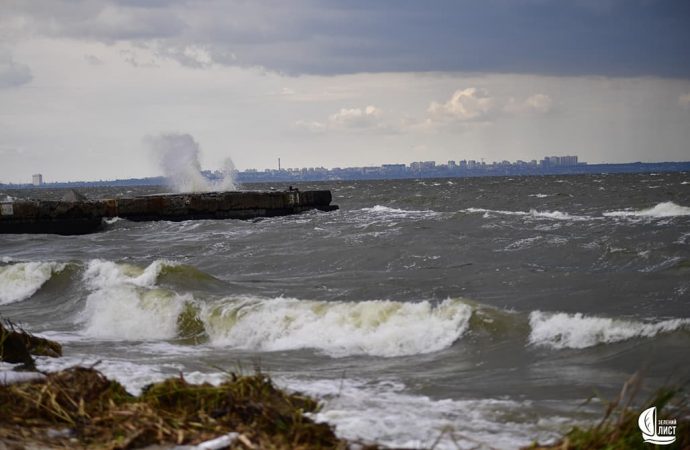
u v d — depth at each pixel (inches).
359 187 6766.7
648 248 1205.7
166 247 1526.8
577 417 410.0
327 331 703.1
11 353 456.1
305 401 391.5
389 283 1002.7
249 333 729.0
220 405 332.8
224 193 2229.3
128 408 331.9
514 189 4566.9
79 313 881.5
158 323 781.3
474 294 917.2
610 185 4867.1
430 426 378.6
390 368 588.4
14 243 1740.9
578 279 975.0
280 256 1300.4
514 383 527.2
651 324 625.3
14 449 289.4
